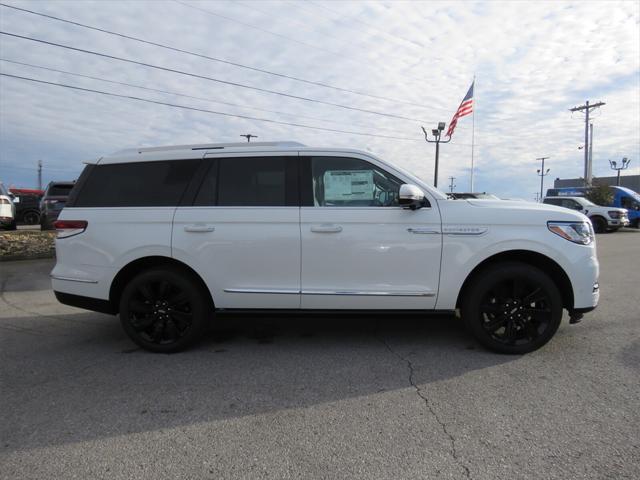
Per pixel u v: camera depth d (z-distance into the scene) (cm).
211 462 262
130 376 391
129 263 449
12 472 254
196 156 456
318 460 262
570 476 244
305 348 458
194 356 439
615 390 348
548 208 436
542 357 421
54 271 465
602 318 552
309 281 434
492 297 433
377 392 352
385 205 436
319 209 433
